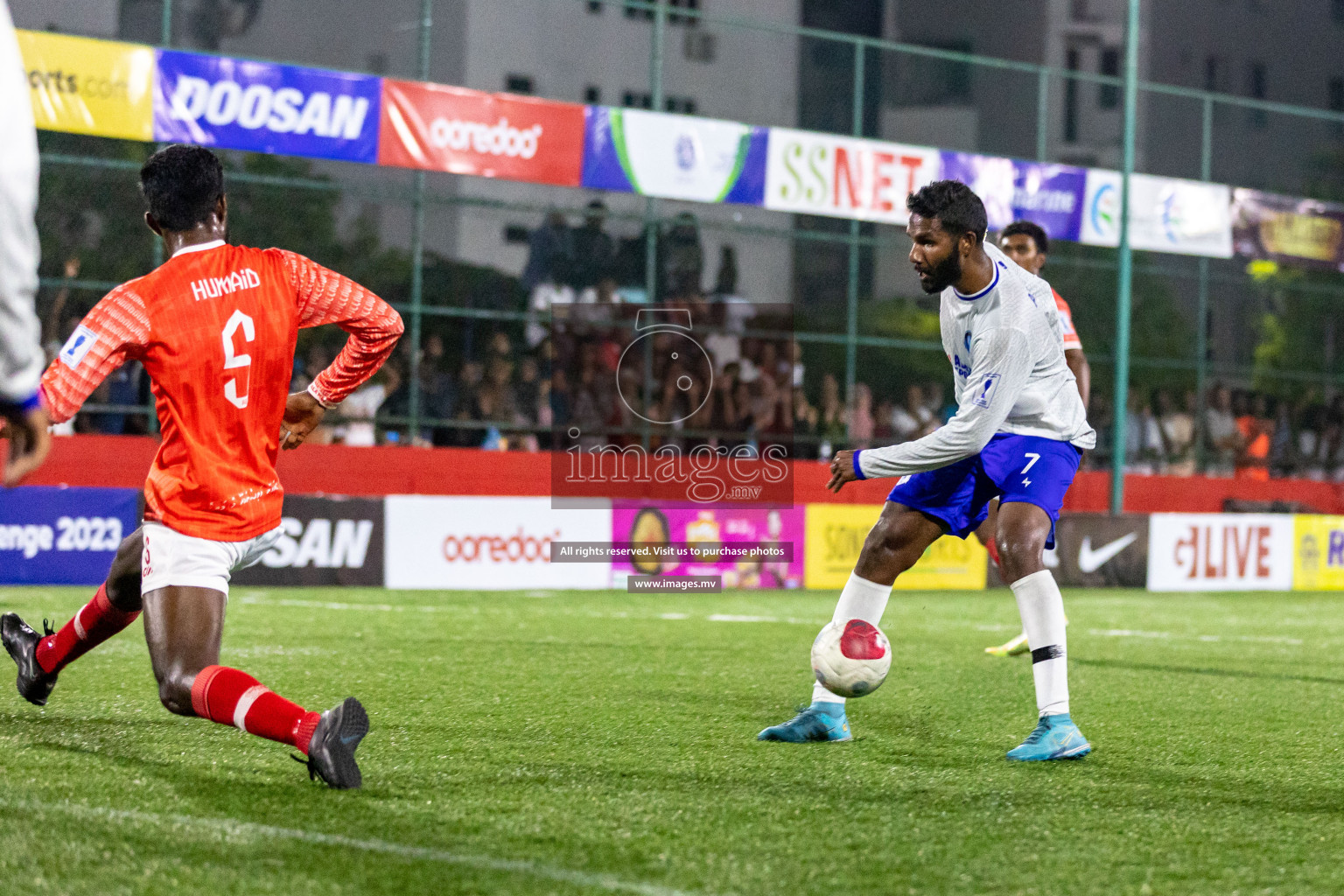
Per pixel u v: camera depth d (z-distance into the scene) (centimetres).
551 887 640
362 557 2736
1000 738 1095
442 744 1009
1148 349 4941
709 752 1003
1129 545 3303
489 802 812
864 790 876
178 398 805
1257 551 3475
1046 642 1016
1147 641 2025
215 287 818
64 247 3102
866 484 3616
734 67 8350
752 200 3300
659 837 739
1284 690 1480
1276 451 4372
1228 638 2120
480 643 1752
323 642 1711
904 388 5191
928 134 8469
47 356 2955
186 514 805
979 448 993
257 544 841
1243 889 671
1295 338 4903
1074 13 9512
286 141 2834
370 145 2922
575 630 1969
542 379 3441
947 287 1013
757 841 738
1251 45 9950
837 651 1027
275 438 849
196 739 981
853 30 8712
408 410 3291
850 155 3397
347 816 768
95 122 2659
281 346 839
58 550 2544
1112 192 3669
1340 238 4028
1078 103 9044
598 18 8000
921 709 1250
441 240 6294
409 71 7919
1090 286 4844
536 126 3083
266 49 7744
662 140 3206
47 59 2616
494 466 3272
